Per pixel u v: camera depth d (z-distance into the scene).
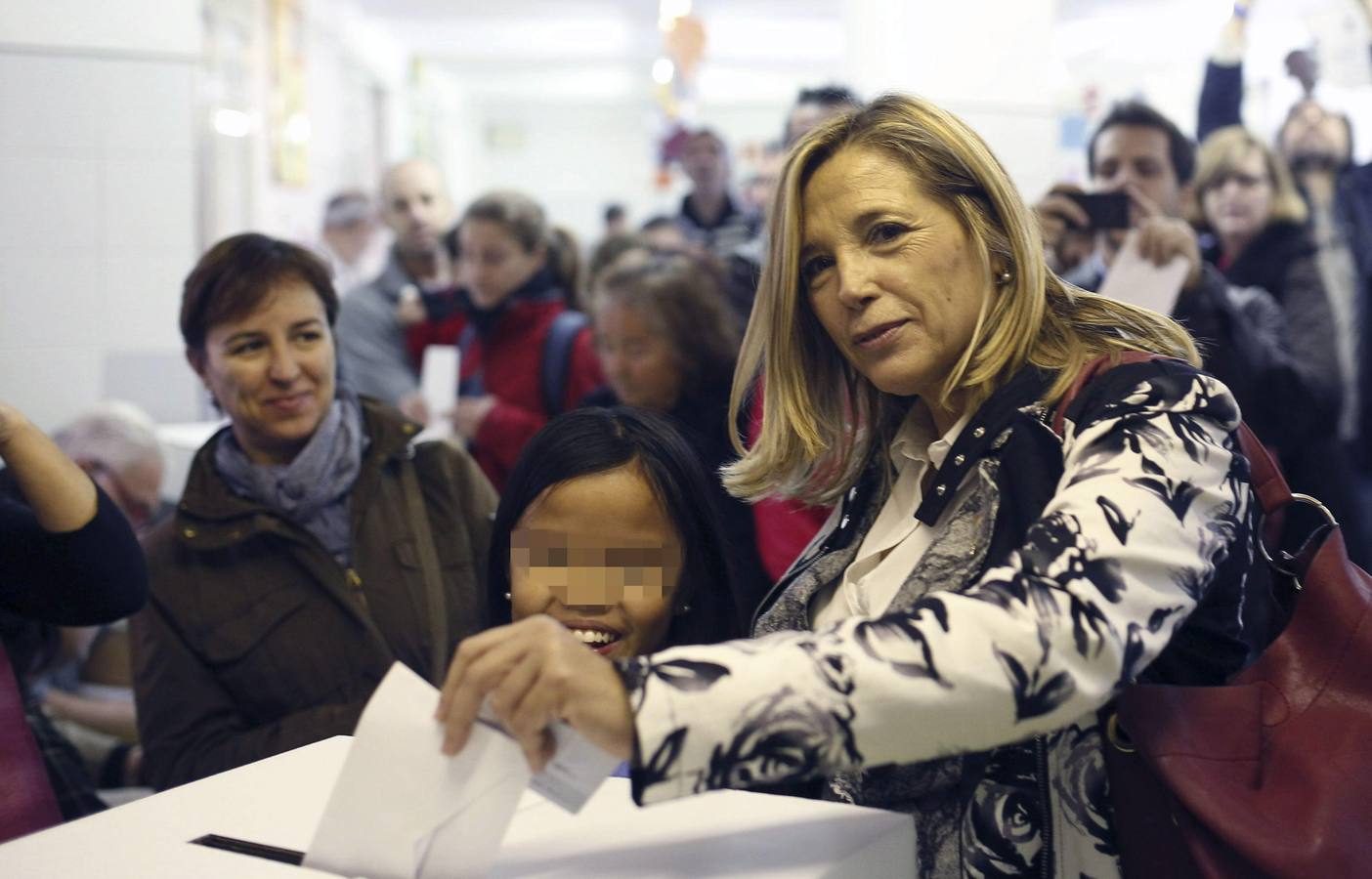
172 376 3.84
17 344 3.70
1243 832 0.98
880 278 1.14
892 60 4.48
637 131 16.48
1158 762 1.01
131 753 2.76
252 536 1.87
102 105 3.75
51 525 1.61
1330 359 3.55
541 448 1.36
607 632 1.26
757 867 0.91
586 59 12.77
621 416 1.38
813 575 1.33
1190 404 1.02
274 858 0.92
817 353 1.33
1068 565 0.90
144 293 3.80
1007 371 1.17
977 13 4.38
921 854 1.13
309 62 8.07
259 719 1.84
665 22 8.30
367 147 10.68
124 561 1.67
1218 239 3.68
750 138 15.27
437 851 0.87
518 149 16.61
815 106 3.56
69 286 3.74
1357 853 0.99
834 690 0.84
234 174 5.54
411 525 1.95
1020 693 0.85
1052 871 1.08
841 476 1.38
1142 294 2.79
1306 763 1.04
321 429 1.89
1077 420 1.07
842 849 0.95
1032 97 4.43
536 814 1.04
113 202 3.77
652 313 2.84
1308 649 1.10
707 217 5.78
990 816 1.09
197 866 0.88
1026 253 1.14
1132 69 4.99
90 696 3.01
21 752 1.38
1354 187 3.79
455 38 11.59
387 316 4.35
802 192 1.19
